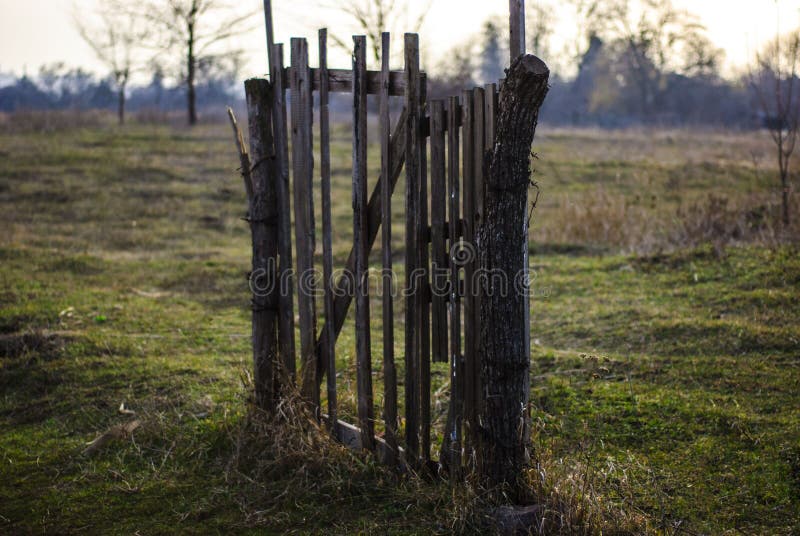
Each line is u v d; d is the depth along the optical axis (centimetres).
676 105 5503
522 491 393
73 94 6228
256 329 505
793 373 596
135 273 1078
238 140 505
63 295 913
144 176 1866
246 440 480
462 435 424
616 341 724
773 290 801
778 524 398
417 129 419
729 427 507
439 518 396
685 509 414
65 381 644
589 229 1238
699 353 665
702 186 1748
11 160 1953
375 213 453
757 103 4191
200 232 1431
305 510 420
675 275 923
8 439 540
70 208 1558
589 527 375
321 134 466
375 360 684
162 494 447
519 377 391
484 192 396
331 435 482
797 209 1095
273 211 500
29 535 406
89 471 478
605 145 2566
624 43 5900
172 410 565
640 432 513
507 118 371
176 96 5394
